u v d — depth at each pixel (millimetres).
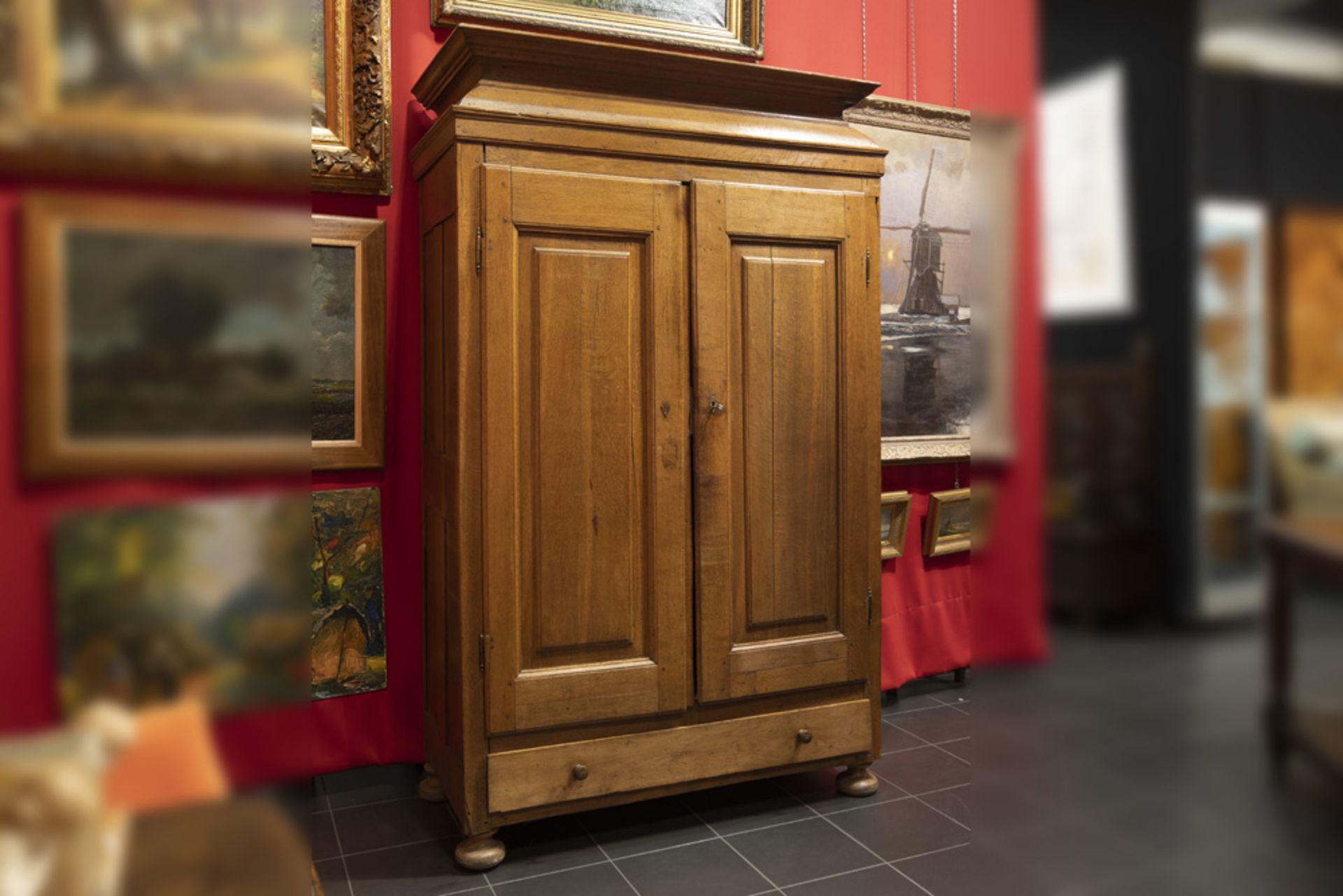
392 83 3262
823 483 3109
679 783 2885
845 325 3129
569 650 2799
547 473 2777
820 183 3092
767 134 2982
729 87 2977
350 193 3201
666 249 2883
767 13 3887
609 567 2838
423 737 3281
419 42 3299
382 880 2592
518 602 2738
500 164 2709
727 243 2961
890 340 4086
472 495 2703
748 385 3008
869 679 3170
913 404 4133
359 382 3197
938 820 2961
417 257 3293
